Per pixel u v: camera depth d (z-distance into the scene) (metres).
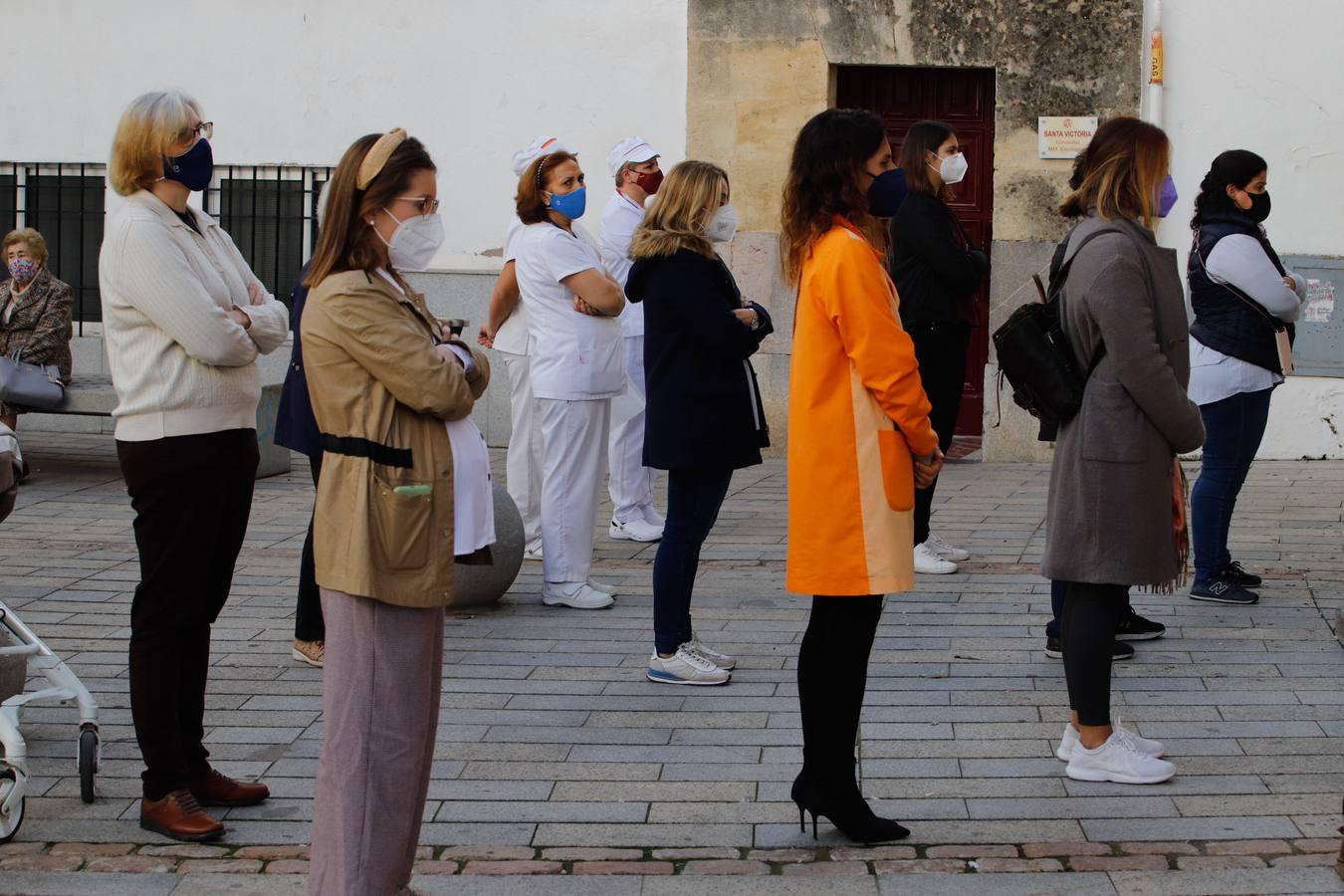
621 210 8.42
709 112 11.42
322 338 3.50
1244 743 5.09
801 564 4.18
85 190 12.29
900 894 3.99
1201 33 10.88
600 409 6.97
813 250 4.21
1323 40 10.76
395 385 3.47
